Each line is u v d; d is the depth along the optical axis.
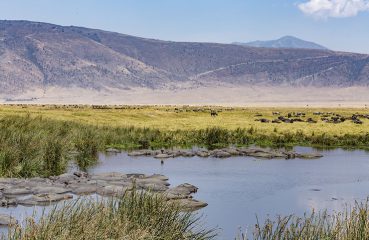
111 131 44.50
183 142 44.28
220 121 73.06
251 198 20.72
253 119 81.50
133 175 25.36
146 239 11.55
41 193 20.03
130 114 81.56
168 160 32.66
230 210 18.36
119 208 13.26
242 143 45.12
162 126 58.78
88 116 71.62
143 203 13.62
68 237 10.53
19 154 25.97
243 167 29.77
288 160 33.62
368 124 70.31
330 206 19.41
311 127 62.16
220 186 23.45
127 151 37.47
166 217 13.05
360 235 11.48
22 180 22.39
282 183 24.55
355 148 42.88
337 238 11.74
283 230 12.55
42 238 10.38
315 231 12.22
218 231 15.16
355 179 26.05
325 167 30.39
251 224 16.14
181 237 12.52
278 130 56.22
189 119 77.75
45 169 26.31
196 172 27.64
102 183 22.38
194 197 20.72
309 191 22.66
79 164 29.53
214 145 43.53
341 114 113.06
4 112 67.50
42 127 37.88
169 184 23.38
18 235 10.95
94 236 10.73
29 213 16.45
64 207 12.16
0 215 15.61
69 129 40.00
